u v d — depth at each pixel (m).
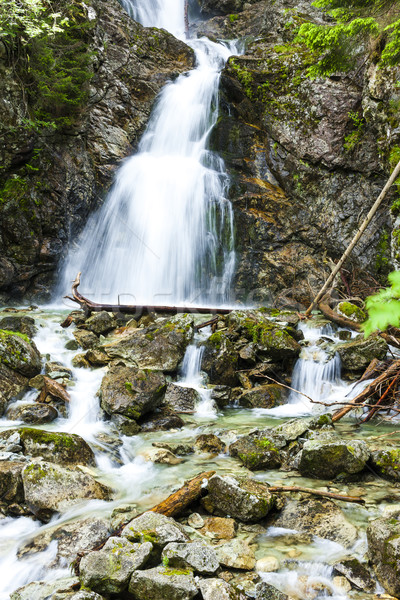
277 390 6.71
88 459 4.48
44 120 10.64
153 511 3.49
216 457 4.77
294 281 11.77
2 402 5.50
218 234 12.38
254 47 15.03
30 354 6.11
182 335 7.03
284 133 12.65
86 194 11.74
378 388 5.98
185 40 18.81
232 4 20.19
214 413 6.18
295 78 12.73
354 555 3.17
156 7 20.41
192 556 2.98
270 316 8.52
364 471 4.30
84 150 11.96
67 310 9.86
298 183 12.36
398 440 5.01
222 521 3.57
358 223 11.37
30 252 10.30
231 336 7.42
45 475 3.75
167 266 12.15
